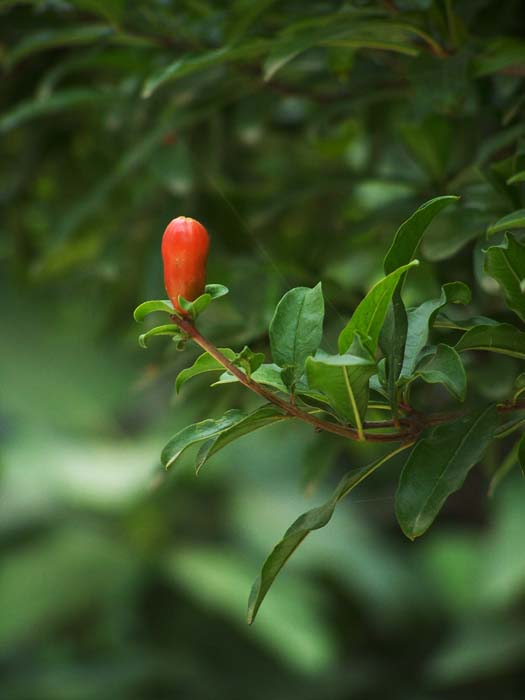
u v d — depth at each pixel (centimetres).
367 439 76
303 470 98
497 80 93
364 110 118
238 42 88
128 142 130
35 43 96
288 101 128
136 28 96
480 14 94
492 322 78
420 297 96
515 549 231
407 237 76
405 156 119
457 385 74
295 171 145
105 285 143
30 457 261
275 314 75
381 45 87
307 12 94
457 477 75
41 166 140
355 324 74
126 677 250
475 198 87
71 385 209
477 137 97
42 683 246
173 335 75
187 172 113
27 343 197
